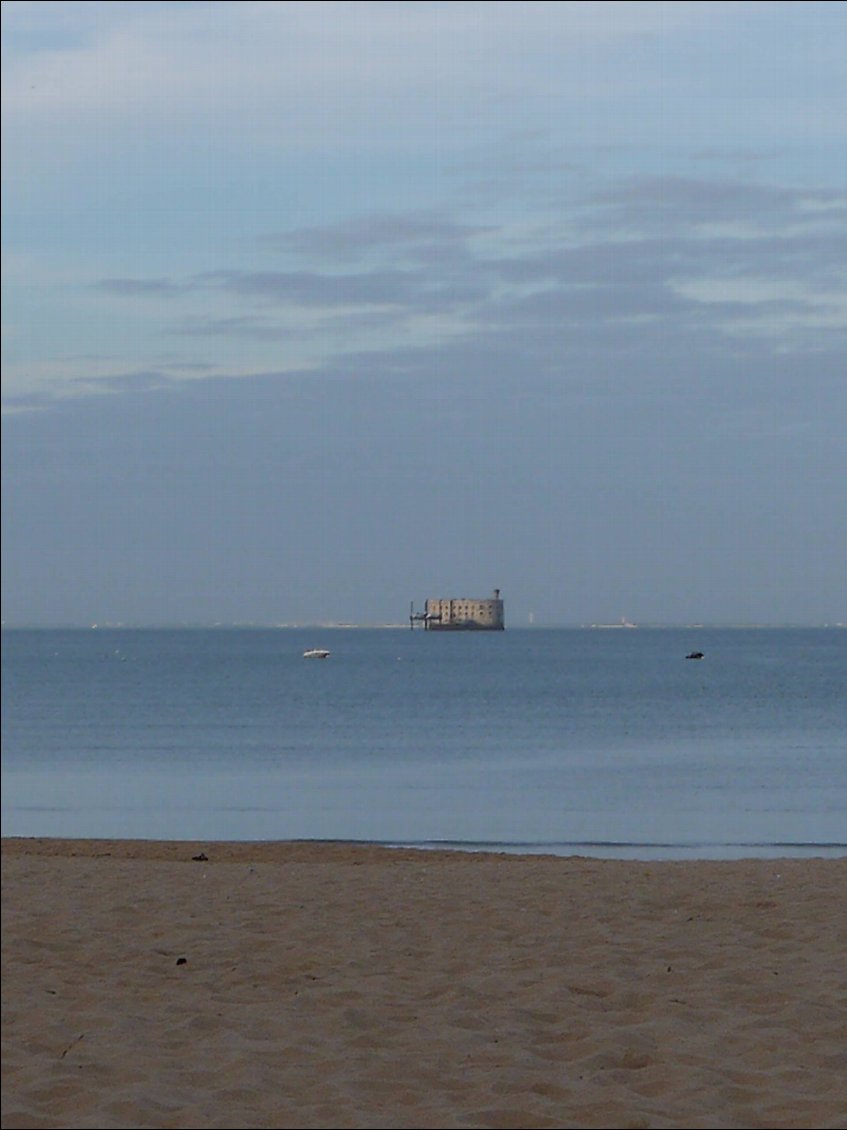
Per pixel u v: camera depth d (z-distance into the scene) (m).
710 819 32.81
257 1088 10.52
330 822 38.88
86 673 193.50
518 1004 13.42
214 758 65.38
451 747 67.81
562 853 29.83
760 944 16.00
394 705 110.62
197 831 38.28
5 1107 10.16
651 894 20.19
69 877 24.14
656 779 44.22
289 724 90.44
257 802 45.38
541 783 46.84
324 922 18.66
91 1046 12.12
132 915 19.61
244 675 181.88
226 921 18.97
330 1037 12.25
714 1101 9.77
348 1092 10.32
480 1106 9.87
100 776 56.81
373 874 24.05
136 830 39.03
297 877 23.72
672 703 95.12
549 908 19.27
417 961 15.90
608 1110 9.59
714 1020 12.35
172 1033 12.60
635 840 31.41
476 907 19.59
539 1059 11.25
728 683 117.31
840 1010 12.50
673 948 15.91
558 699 112.88
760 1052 11.16
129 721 96.38
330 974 15.35
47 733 84.88
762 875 21.78
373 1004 13.64
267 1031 12.59
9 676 183.38
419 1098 10.20
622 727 74.44
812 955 15.08
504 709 101.81
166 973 15.67
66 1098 10.44
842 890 19.59
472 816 38.47
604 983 14.14
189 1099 10.25
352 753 66.31
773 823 28.27
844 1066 10.71
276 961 16.20
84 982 15.17
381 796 45.31
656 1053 11.20
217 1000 14.12
